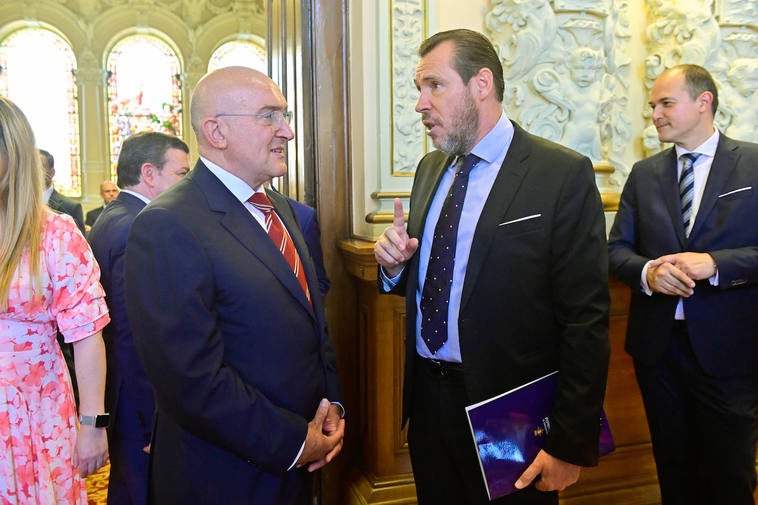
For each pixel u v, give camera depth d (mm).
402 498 2379
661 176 2072
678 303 1969
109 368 1986
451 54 1457
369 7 2389
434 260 1549
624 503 2457
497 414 1376
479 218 1462
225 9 10594
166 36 10391
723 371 1899
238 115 1370
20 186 1402
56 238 1488
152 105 10461
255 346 1336
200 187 1378
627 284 2047
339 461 2611
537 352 1484
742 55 2680
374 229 2348
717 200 1937
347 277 2621
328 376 1578
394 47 2363
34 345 1466
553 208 1415
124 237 1967
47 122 9992
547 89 2461
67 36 9977
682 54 2607
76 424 1578
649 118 2723
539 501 1540
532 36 2438
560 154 1464
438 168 1710
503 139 1517
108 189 6695
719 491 1945
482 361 1453
